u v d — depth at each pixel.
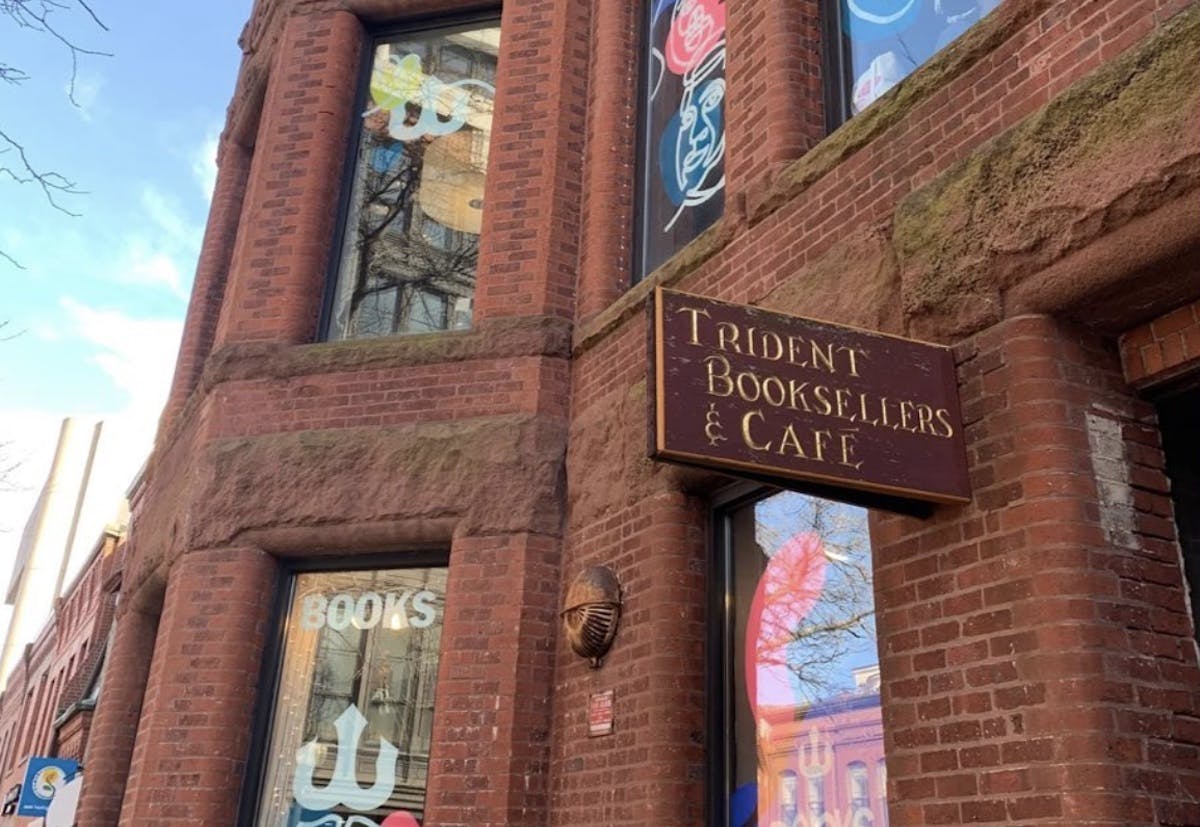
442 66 8.30
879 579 3.94
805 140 5.36
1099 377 3.62
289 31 8.38
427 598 6.53
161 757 6.21
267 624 6.58
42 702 31.03
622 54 7.39
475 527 6.29
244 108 9.98
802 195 5.04
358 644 6.55
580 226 7.11
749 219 5.34
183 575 6.68
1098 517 3.37
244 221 7.89
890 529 3.93
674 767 4.91
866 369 3.62
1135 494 3.49
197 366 9.56
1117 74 3.43
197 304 9.88
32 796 12.49
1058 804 3.06
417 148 8.07
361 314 7.57
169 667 6.45
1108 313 3.60
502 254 7.04
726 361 3.41
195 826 5.98
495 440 6.44
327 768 6.28
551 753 5.83
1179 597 3.40
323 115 7.97
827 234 4.81
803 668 4.71
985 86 4.13
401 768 6.19
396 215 7.87
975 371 3.73
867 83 5.36
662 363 3.31
